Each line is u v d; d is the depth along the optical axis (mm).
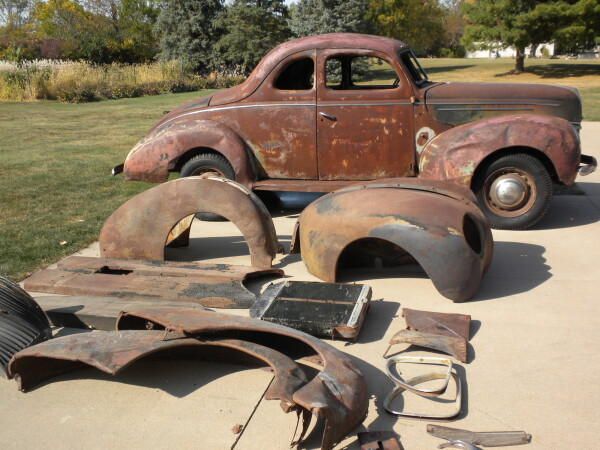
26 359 2971
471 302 3979
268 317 3521
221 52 36281
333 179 5984
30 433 2703
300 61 6086
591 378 3012
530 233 5480
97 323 3664
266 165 6062
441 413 2762
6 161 9805
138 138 12766
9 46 37531
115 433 2686
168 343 2947
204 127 6008
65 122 16031
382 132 5770
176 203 4703
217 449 2553
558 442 2525
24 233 5691
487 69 35562
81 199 7129
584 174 5473
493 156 5492
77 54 38094
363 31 31406
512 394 2893
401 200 4059
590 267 4543
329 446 2389
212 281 4207
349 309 3605
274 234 4816
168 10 36625
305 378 2764
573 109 5809
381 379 3064
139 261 4637
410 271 4633
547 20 26969
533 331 3529
